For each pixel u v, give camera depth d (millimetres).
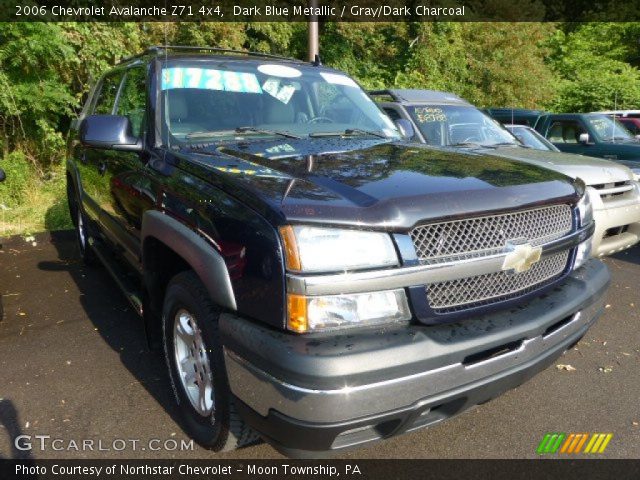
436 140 6180
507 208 2260
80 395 3137
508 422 2910
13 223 7047
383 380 1910
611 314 4410
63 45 8156
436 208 2105
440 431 2832
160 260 2891
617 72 22094
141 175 3023
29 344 3793
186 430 2738
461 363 2064
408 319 2045
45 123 8656
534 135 7457
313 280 1894
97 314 4328
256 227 2018
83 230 5273
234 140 3082
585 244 2771
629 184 5238
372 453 2656
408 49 16859
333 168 2469
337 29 15359
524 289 2383
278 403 1926
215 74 3441
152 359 3576
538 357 2338
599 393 3203
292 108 3531
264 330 1995
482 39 17766
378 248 1993
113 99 4293
